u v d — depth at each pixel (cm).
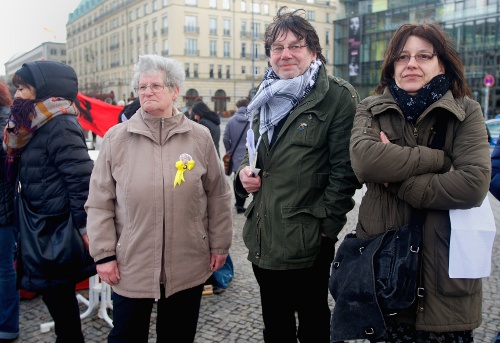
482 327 338
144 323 240
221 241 257
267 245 247
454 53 206
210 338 328
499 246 540
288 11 258
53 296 269
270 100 250
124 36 7006
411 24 210
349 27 4409
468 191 183
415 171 192
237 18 6134
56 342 280
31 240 260
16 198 275
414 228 195
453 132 199
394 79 216
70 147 259
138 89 234
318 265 253
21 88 265
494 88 3394
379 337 192
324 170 246
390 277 190
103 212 233
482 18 3400
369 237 210
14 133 256
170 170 232
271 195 246
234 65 6172
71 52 9369
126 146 234
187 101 5847
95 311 376
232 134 703
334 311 204
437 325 189
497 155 253
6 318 320
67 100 269
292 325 259
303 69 249
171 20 5741
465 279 187
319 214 241
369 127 209
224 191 261
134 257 229
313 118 242
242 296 406
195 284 244
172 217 231
